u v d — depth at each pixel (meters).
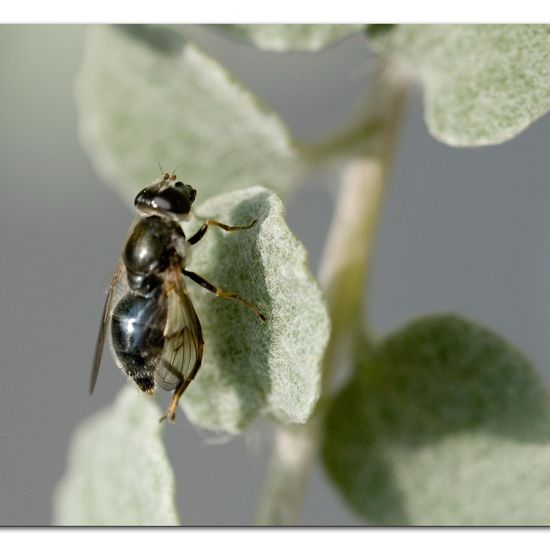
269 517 0.12
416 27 0.12
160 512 0.11
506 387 0.12
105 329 0.12
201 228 0.11
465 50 0.11
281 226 0.11
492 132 0.11
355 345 0.12
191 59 0.12
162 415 0.11
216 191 0.12
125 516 0.12
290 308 0.11
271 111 0.12
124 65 0.12
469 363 0.12
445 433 0.12
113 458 0.12
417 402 0.12
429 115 0.11
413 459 0.12
